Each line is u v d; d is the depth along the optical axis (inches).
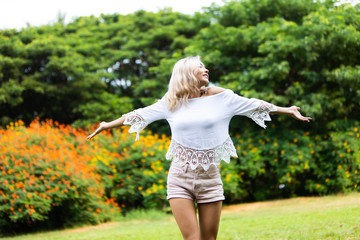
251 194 427.5
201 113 112.7
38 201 277.4
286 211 303.4
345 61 422.0
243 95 419.5
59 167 300.7
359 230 179.6
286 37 407.8
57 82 544.7
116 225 305.1
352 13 432.8
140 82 601.0
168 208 350.0
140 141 388.2
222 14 502.0
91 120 515.5
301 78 430.0
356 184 382.3
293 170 387.5
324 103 401.7
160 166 368.8
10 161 292.4
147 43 609.0
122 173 364.5
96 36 647.8
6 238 263.9
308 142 402.6
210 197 111.3
